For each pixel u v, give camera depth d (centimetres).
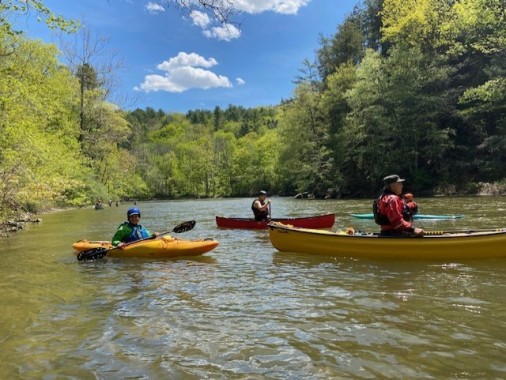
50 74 2681
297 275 589
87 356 333
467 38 2877
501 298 443
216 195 6631
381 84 3033
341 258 703
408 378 283
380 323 383
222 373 299
